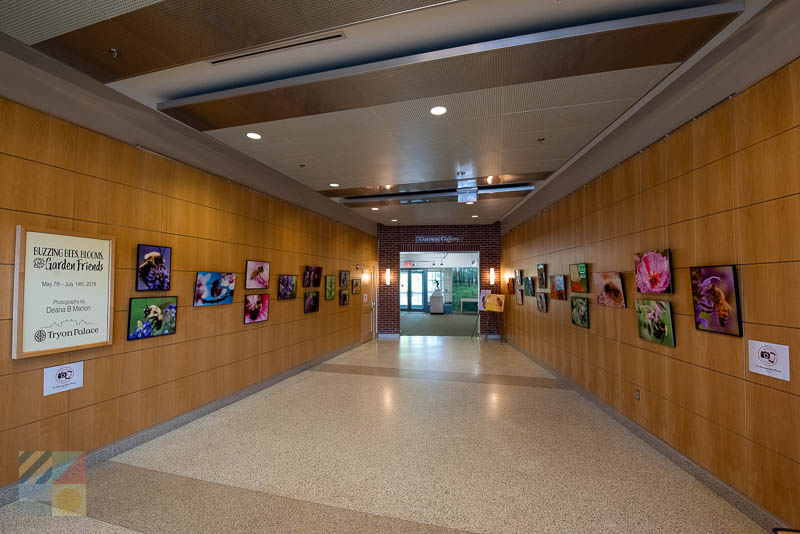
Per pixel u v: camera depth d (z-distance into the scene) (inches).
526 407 215.8
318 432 178.7
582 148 212.2
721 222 125.7
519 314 391.9
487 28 118.6
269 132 186.7
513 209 390.3
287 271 277.3
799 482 99.5
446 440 170.4
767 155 108.3
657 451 159.8
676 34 110.0
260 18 101.4
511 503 122.0
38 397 127.2
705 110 131.6
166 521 111.3
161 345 175.2
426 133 187.9
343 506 120.0
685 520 112.9
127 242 158.4
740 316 118.0
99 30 106.3
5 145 118.4
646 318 166.7
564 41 113.2
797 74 98.9
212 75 143.5
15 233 120.8
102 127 147.5
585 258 230.8
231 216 219.8
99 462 145.9
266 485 132.2
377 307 492.7
